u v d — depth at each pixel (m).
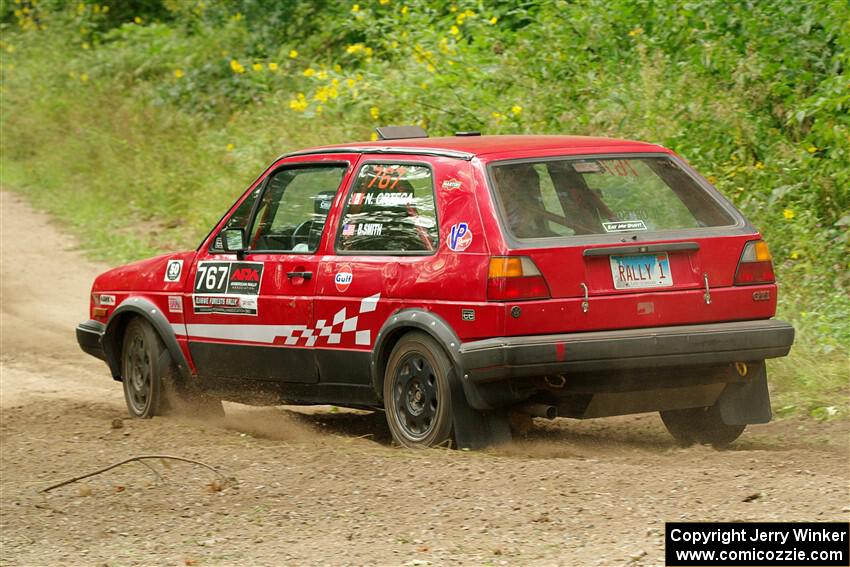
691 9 23.25
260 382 15.02
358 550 9.84
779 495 10.68
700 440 13.86
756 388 13.48
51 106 44.31
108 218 34.38
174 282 16.06
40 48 49.19
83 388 18.98
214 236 15.71
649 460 12.48
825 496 10.59
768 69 21.86
